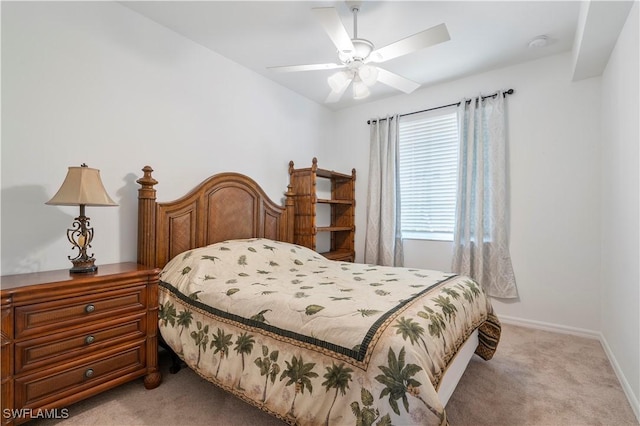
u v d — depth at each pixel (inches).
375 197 153.9
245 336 62.0
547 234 115.3
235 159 119.7
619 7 71.8
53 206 75.7
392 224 147.3
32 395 57.4
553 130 114.3
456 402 70.0
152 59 94.7
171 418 63.6
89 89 81.6
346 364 48.0
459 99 134.2
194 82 106.0
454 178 137.0
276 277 86.0
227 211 112.4
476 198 125.6
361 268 102.2
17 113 70.3
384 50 76.3
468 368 86.2
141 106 92.2
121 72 87.8
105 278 67.4
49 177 74.7
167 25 96.8
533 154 118.0
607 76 96.9
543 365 87.7
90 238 73.2
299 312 57.8
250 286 73.9
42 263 73.8
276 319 59.0
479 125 125.5
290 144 145.1
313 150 158.7
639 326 66.7
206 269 83.1
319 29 98.3
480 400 70.8
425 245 143.1
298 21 94.1
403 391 42.7
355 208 164.9
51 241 75.2
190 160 104.7
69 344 62.2
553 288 114.2
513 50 110.3
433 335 52.2
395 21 92.1
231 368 62.3
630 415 65.7
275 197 137.3
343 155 169.8
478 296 81.9
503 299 123.1
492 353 87.3
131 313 71.9
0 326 54.0
